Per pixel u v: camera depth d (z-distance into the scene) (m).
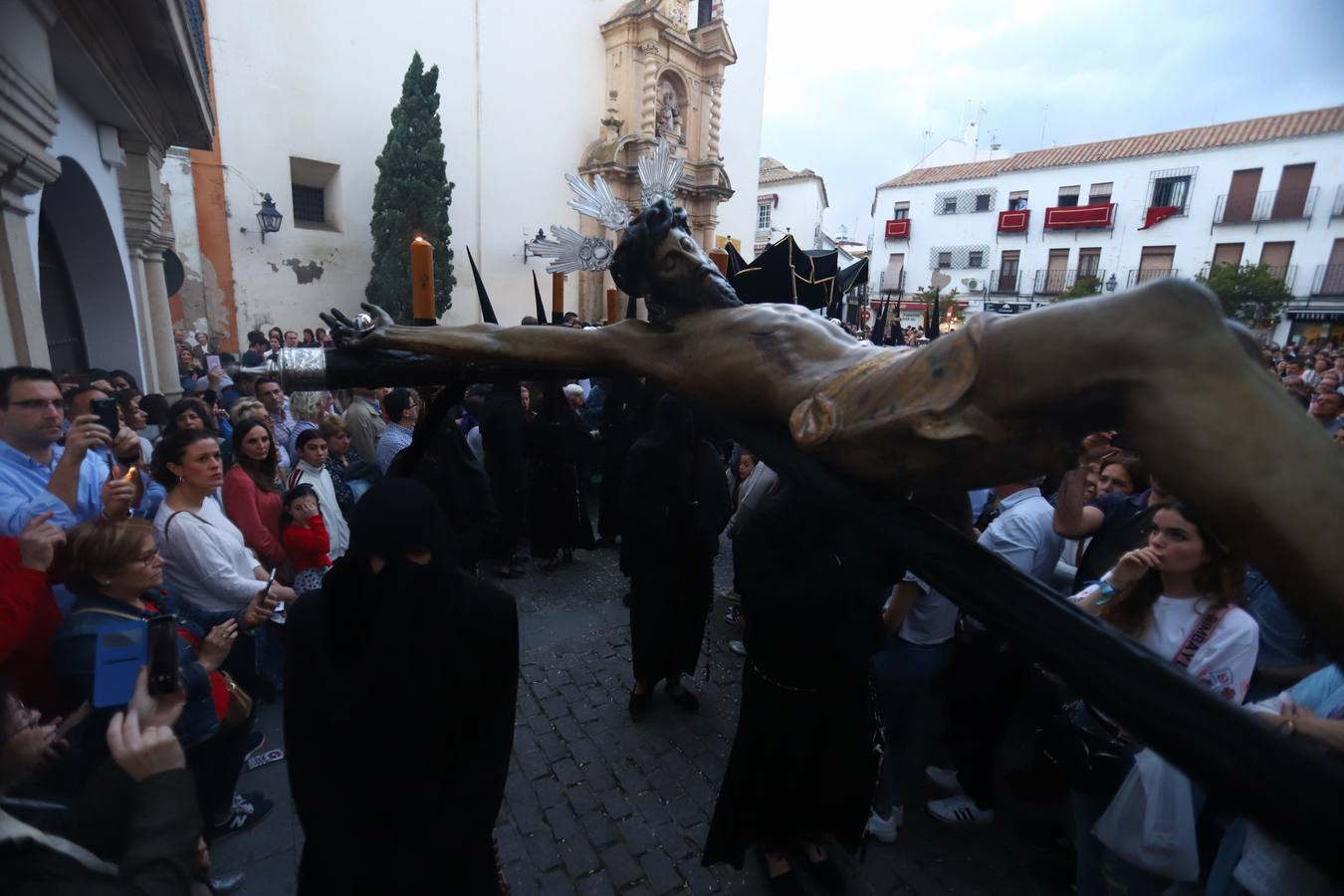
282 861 2.50
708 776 3.09
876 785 2.44
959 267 28.28
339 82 13.30
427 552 1.46
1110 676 0.65
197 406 4.00
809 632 2.13
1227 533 0.55
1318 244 20.41
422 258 1.35
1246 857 1.63
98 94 4.89
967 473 0.75
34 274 3.49
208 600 2.71
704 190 18.66
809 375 0.93
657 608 3.38
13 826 1.06
